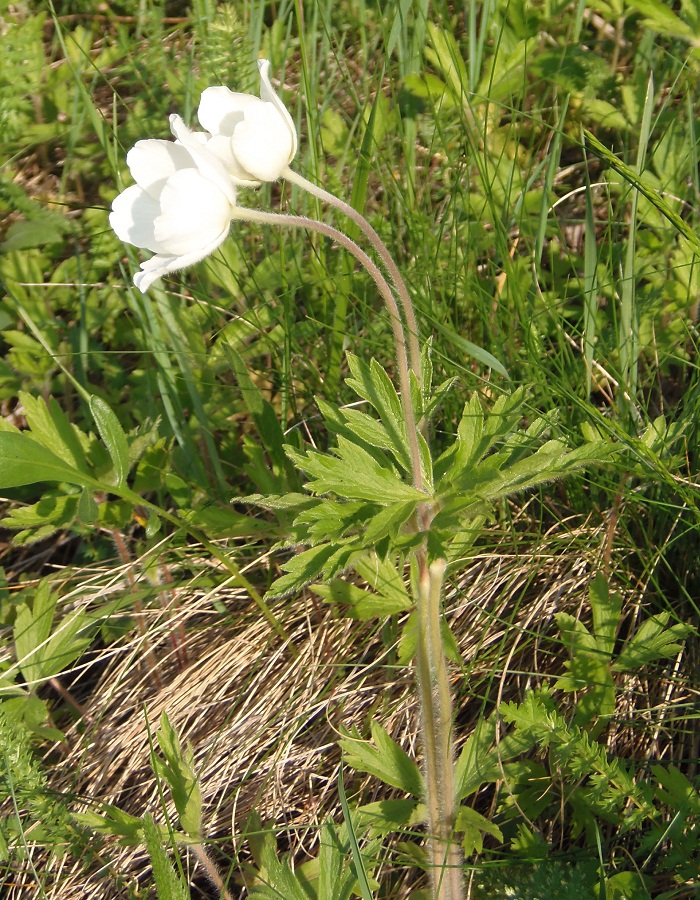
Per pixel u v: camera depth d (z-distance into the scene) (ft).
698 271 1.60
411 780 1.37
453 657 1.40
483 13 1.67
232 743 1.50
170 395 1.64
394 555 1.48
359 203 1.55
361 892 1.31
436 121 1.65
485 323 1.58
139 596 1.53
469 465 1.32
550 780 1.40
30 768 1.38
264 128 1.24
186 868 1.45
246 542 1.60
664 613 1.43
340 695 1.50
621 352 1.55
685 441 1.48
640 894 1.30
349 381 1.35
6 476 1.40
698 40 1.65
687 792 1.33
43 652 1.51
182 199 1.22
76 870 1.44
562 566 1.53
